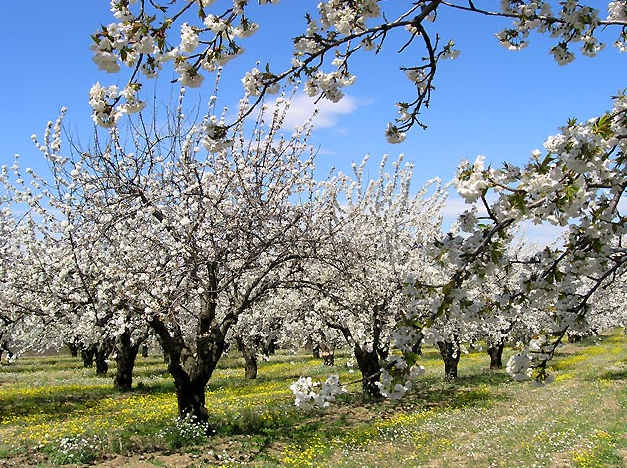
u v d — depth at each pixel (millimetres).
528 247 26891
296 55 3969
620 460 8695
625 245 4125
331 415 13602
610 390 16594
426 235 16922
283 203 11891
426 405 15539
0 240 14078
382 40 3803
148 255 10953
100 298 9805
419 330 3391
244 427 11875
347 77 4039
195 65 3434
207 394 18734
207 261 10656
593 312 25859
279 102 11680
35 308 11797
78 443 9828
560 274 3703
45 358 40000
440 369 26156
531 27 4078
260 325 22516
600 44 4227
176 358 11312
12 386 20672
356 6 3656
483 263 3508
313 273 15297
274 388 20047
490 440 10719
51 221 11352
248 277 12781
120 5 3088
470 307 3625
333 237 12219
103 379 23906
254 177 11391
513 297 3855
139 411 14344
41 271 11094
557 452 9578
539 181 3037
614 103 3857
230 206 11109
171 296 10352
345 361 32312
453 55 4137
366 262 14242
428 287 3553
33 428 11555
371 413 14031
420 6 3629
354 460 9406
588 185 3238
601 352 33094
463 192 3199
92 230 11000
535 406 14750
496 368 26609
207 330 11625
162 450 9969
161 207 10578
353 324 15719
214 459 9383
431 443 10664
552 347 3822
